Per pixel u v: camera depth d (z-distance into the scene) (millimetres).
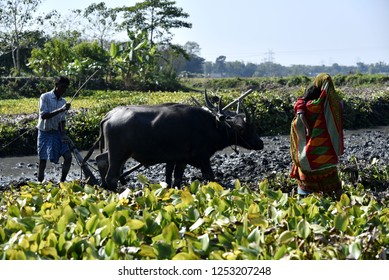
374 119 32906
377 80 68188
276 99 29203
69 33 66625
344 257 6410
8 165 20656
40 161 13984
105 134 13273
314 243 6727
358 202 8898
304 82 68438
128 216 7535
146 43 53031
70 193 9242
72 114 25906
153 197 8602
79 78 51000
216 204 8367
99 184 14133
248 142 13664
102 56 54344
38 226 6918
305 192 11289
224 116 13328
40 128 13805
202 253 6484
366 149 22250
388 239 6992
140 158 13312
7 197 9422
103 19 73500
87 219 7629
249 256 6223
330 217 7980
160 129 13102
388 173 14539
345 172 14805
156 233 7219
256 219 7270
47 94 13742
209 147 13531
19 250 6375
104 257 6387
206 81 74938
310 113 10984
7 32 63125
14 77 50875
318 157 10969
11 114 28500
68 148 13945
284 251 6336
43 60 52281
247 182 15414
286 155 20391
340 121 11055
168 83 59594
